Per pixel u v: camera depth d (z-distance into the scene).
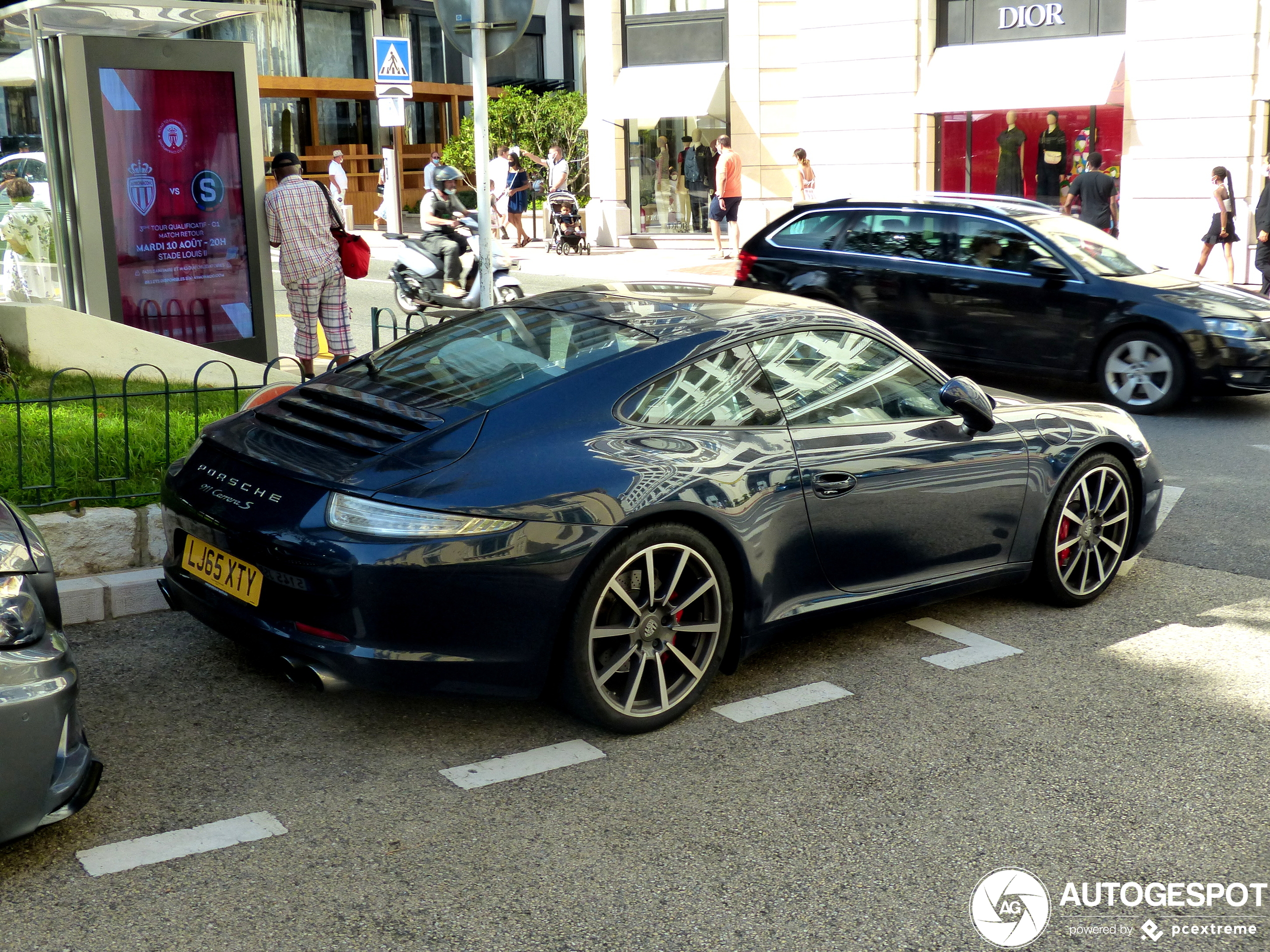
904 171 21.39
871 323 4.96
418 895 3.21
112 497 5.49
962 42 20.92
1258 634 5.17
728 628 4.29
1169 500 7.25
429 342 4.75
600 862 3.38
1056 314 9.84
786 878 3.31
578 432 4.00
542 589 3.78
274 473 3.96
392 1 32.59
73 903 3.13
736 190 21.36
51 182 9.06
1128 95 19.25
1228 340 9.25
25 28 8.88
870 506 4.60
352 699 4.41
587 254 22.38
